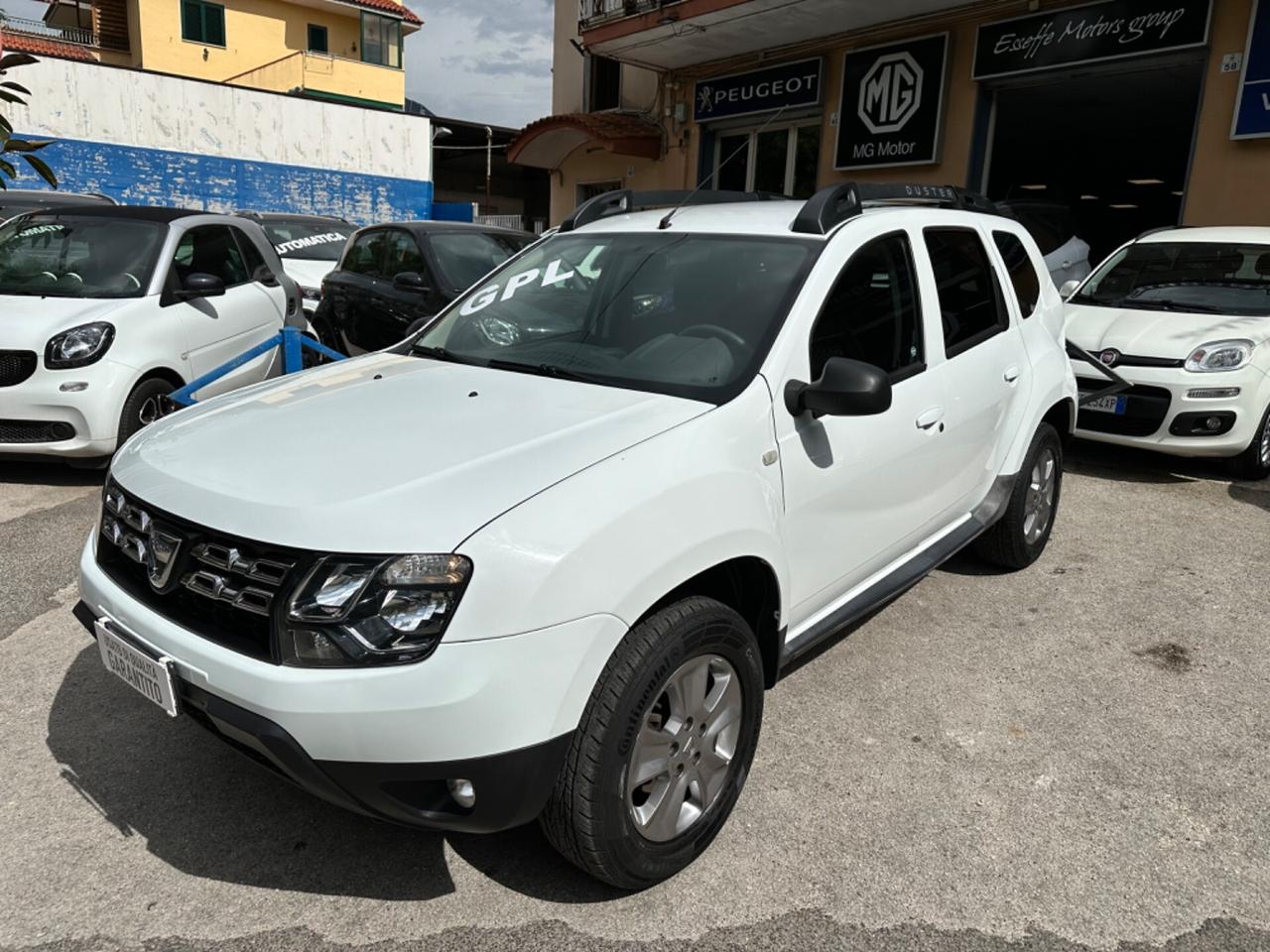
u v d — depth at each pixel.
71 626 3.89
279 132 22.33
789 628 2.96
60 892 2.41
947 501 3.78
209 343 6.36
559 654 2.06
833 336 3.03
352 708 1.97
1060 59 10.21
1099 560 4.89
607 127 14.84
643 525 2.24
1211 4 9.03
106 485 2.63
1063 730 3.28
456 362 3.28
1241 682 3.63
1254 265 6.93
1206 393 6.05
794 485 2.77
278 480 2.26
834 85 12.66
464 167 32.94
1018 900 2.46
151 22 28.91
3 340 5.32
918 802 2.86
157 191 20.86
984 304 4.08
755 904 2.43
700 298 3.10
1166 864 2.60
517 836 2.69
